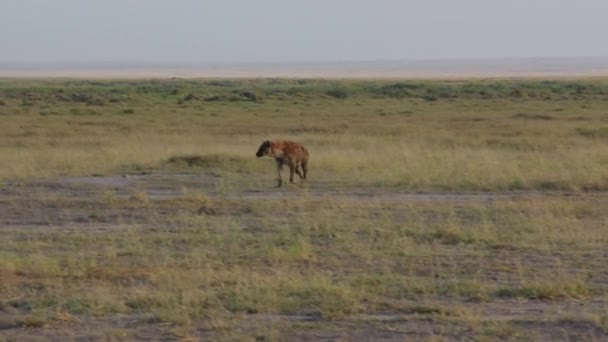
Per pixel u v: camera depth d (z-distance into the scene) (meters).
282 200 53.53
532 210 48.81
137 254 38.00
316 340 25.12
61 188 61.12
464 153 76.75
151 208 51.53
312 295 29.42
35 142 92.06
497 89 198.25
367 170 68.00
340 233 42.19
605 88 199.88
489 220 46.34
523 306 28.86
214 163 72.38
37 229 45.41
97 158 75.94
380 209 50.41
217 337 25.36
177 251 38.72
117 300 29.23
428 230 42.69
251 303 28.47
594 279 33.00
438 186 60.69
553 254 37.66
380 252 37.75
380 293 30.27
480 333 25.39
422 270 34.59
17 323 26.94
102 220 48.16
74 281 32.53
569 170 65.12
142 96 185.62
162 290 30.52
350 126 114.19
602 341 24.77
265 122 123.94
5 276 32.91
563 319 26.75
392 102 173.75
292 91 199.62
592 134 98.81
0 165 71.31
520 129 106.06
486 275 33.75
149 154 78.25
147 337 25.59
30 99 173.88
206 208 51.12
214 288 30.78
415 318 27.09
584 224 44.94
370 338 25.25
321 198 55.44
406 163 69.69
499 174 63.06
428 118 130.50
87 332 26.17
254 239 41.19
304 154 63.56
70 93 189.88
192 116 138.00
